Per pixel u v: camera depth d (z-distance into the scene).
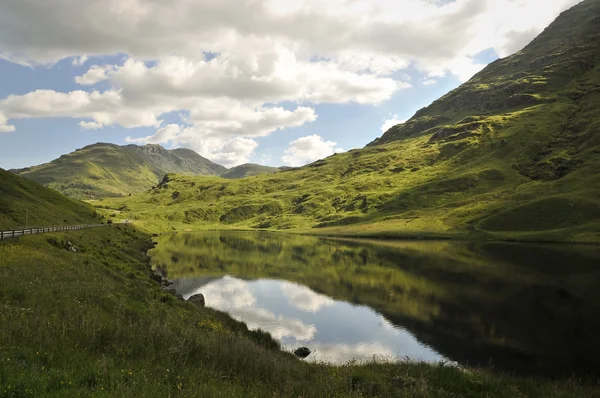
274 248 135.50
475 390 16.06
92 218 119.06
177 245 135.38
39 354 9.39
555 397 15.98
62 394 7.11
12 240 37.09
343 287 65.94
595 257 93.19
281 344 36.19
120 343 12.15
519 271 77.75
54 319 13.27
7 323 11.38
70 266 31.41
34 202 89.25
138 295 26.97
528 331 41.38
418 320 45.97
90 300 19.69
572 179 187.50
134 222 181.88
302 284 68.44
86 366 9.04
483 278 71.50
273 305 52.81
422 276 75.44
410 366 20.08
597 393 17.64
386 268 86.31
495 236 149.75
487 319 46.09
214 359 12.86
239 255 111.94
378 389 14.16
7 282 19.00
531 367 31.62
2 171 100.62
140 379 8.70
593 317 46.06
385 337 39.66
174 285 62.72
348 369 19.03
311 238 188.50
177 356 12.01
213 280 70.25
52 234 50.47
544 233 139.88
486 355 34.56
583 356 34.03
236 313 47.81
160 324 16.36
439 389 14.85
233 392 9.33
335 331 41.47
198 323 25.92
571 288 61.34
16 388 7.20
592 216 144.00
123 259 62.50
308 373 16.44
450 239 158.62
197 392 8.77
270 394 10.56
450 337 39.69
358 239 178.75
